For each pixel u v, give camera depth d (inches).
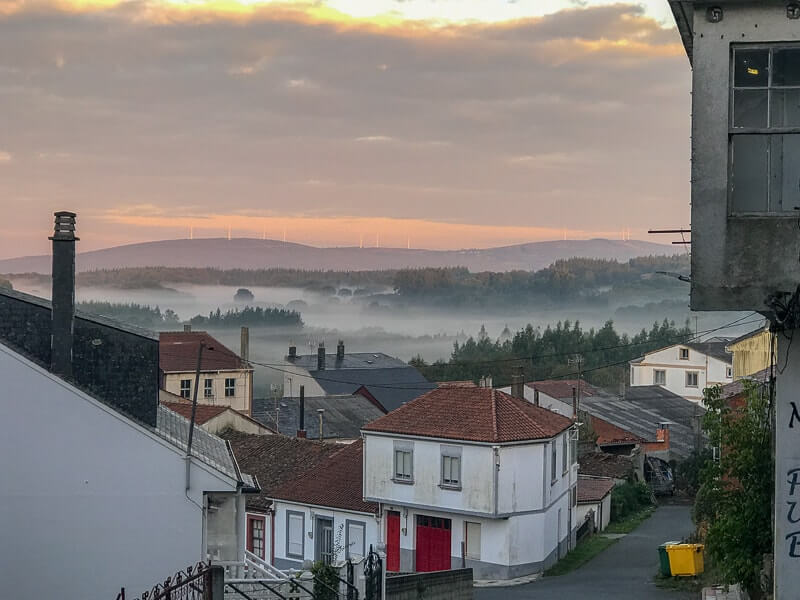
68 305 1043.3
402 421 2053.4
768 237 581.9
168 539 1010.1
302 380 4542.3
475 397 2058.3
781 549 607.5
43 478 1000.2
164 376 3907.5
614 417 3334.2
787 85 581.6
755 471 1056.2
